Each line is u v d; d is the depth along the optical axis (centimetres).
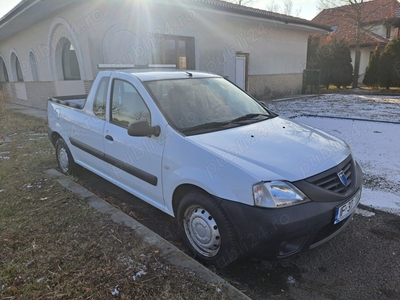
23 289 233
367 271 267
